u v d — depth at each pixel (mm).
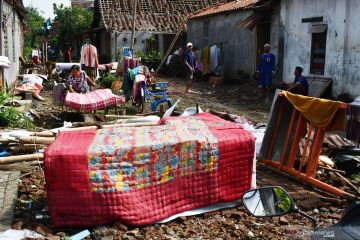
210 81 22344
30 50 37531
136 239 4988
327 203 6027
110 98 11211
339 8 14422
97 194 5098
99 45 32938
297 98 6824
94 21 32531
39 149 7879
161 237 5078
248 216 5625
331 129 6477
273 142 7398
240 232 5168
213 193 5699
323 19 15227
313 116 6543
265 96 16859
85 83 11922
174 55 26000
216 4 29062
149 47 28938
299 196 6246
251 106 14820
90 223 5133
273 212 3383
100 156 5102
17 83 19672
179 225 5391
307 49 16156
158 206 5359
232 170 5801
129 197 5180
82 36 39219
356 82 13852
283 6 17359
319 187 6500
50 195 5062
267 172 7391
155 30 27125
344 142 8125
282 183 6863
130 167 5207
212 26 25016
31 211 5637
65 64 18844
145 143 5355
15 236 4910
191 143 5516
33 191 6277
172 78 24844
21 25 29812
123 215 5148
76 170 5039
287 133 7102
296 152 7082
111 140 5492
